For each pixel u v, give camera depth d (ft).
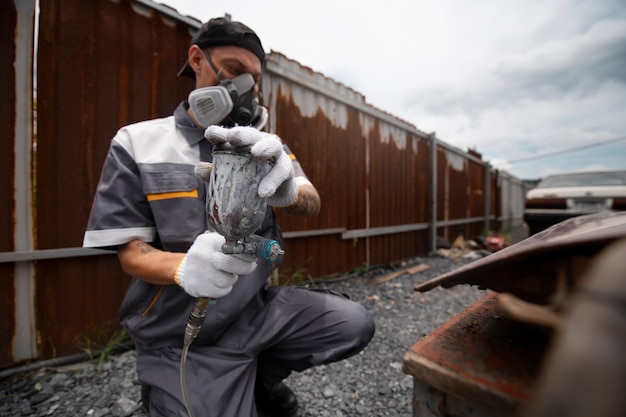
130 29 5.81
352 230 10.95
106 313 5.82
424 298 9.26
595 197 15.97
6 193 4.86
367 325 3.61
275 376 3.93
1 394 4.56
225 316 3.25
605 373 0.65
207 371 3.10
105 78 5.57
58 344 5.39
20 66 4.86
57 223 5.26
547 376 0.80
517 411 1.27
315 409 4.32
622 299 0.74
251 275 3.53
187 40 6.54
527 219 18.61
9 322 4.99
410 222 14.39
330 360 3.55
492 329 1.87
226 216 2.04
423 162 15.33
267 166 2.12
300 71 8.74
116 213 2.99
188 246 3.20
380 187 12.37
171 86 6.34
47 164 5.14
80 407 4.28
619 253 0.90
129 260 2.95
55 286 5.34
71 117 5.30
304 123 9.08
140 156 3.19
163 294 3.19
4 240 4.88
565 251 1.23
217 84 3.57
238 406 2.98
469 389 1.42
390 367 5.46
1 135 4.80
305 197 3.48
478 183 22.04
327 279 10.09
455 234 18.79
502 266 1.48
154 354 3.32
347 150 10.70
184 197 3.24
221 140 2.05
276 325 3.52
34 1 4.91
